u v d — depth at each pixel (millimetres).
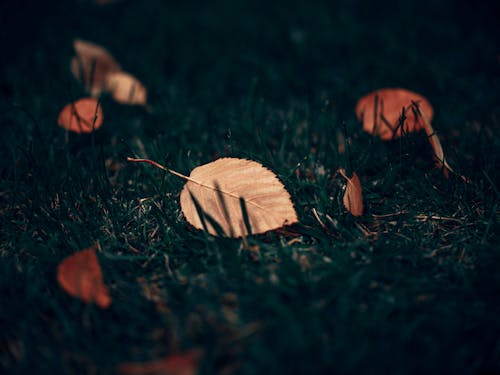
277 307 493
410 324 491
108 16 1098
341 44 881
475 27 928
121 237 561
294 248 538
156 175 602
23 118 675
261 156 608
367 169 612
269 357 477
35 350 489
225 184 538
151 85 748
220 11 1104
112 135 664
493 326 490
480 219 555
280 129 665
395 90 626
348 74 766
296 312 498
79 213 574
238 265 520
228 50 884
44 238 557
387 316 500
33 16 1062
